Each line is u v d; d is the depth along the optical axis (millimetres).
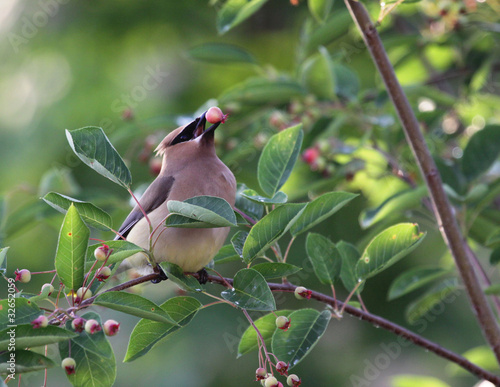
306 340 6668
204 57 10672
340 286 12414
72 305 5918
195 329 12828
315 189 10453
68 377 6047
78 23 14742
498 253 8328
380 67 7281
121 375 13188
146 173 13211
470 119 11984
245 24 15062
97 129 6230
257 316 12719
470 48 10984
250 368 12828
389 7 7199
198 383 12719
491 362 9312
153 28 14969
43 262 14023
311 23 10906
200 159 8117
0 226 9648
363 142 9719
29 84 14766
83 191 10836
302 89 10164
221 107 10461
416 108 10344
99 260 5852
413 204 9547
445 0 9859
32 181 13891
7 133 14422
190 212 5855
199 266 7730
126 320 13344
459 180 9000
